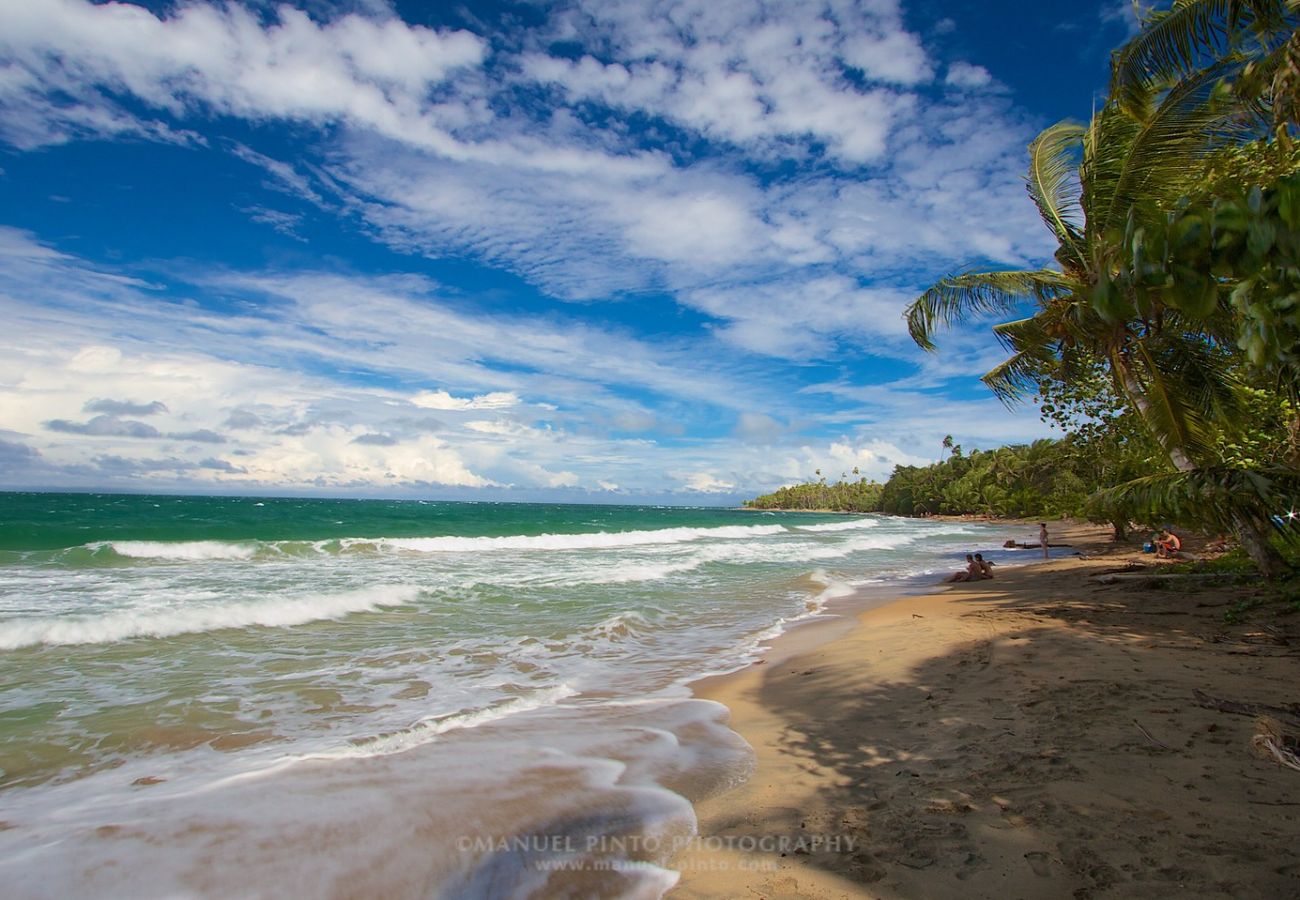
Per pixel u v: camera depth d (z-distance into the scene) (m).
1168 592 10.35
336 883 3.06
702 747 4.92
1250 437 11.73
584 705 6.07
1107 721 4.66
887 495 130.00
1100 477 19.88
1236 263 1.64
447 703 6.07
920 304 12.58
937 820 3.45
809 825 3.54
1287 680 5.36
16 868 3.16
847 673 6.93
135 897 2.93
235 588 12.49
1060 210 11.52
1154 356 10.93
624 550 25.30
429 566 17.67
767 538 35.72
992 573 16.33
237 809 3.80
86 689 6.29
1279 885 2.60
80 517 32.09
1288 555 10.57
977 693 5.75
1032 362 14.01
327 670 7.18
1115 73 9.21
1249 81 6.66
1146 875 2.77
